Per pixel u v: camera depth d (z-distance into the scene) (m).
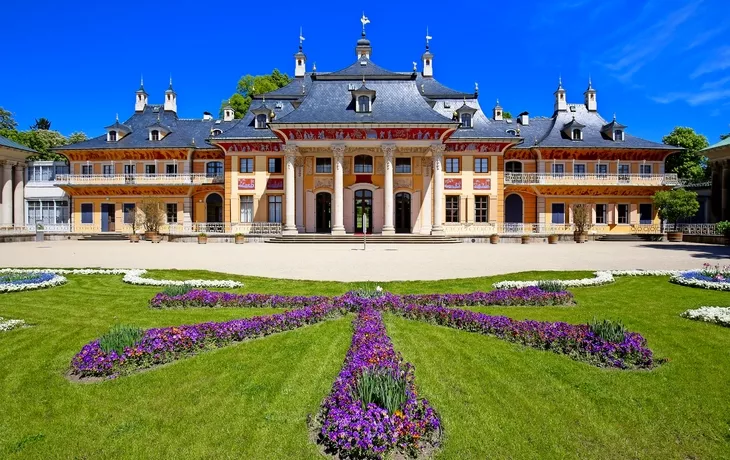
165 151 44.97
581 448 4.66
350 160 39.22
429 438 4.79
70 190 45.72
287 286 13.34
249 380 6.22
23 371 6.56
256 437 4.81
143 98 50.88
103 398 5.69
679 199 37.75
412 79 38.53
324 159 39.38
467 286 13.38
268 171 40.41
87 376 6.35
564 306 10.80
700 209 48.88
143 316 9.80
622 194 43.78
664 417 5.25
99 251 26.55
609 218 43.69
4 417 5.23
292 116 35.97
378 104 37.09
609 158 43.97
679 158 56.84
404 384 5.25
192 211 45.62
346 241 34.03
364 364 5.86
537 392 5.89
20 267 17.86
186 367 6.68
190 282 13.38
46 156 64.12
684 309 10.42
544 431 4.96
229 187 40.66
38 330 8.70
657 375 6.39
